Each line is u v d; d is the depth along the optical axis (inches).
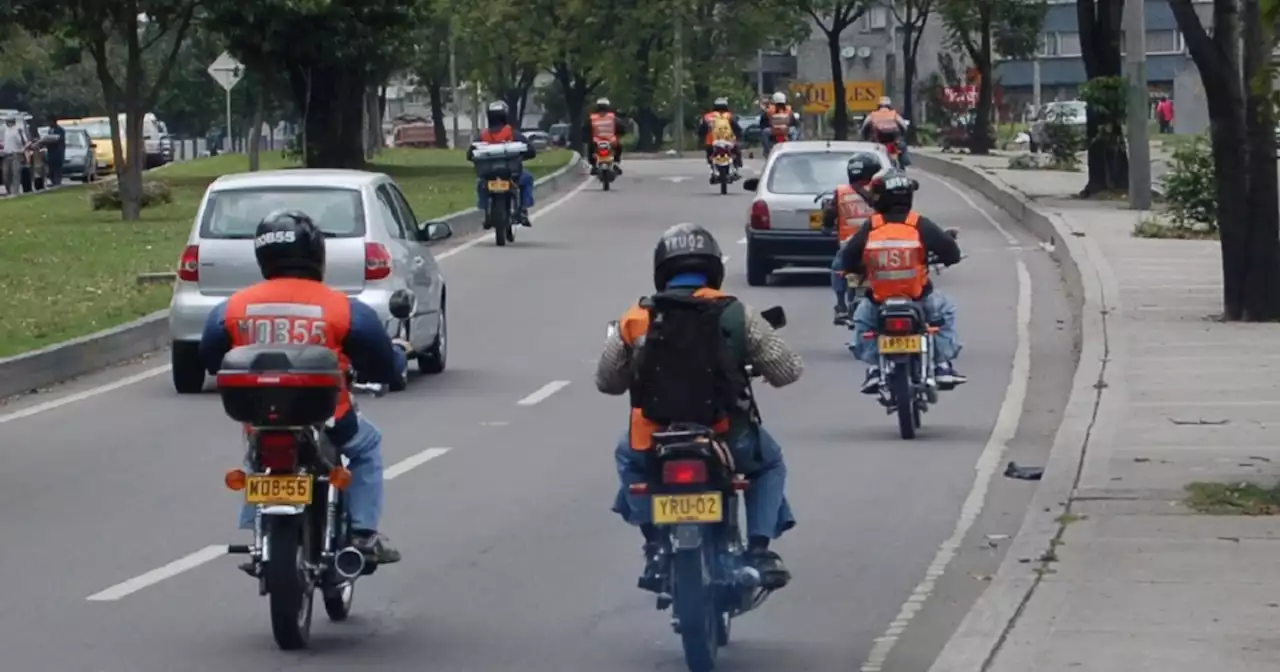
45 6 1843.0
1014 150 3412.9
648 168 2888.8
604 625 468.8
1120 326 992.2
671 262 414.9
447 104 5738.2
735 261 1472.7
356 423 442.6
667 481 387.2
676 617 391.9
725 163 2210.9
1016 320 1103.0
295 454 418.0
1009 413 799.1
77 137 3127.5
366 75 2593.5
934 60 5162.4
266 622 473.7
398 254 889.5
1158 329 979.3
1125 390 796.0
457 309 1203.2
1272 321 1003.3
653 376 403.2
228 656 441.1
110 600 498.3
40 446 753.6
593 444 737.0
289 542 425.7
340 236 879.7
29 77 5152.6
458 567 533.3
